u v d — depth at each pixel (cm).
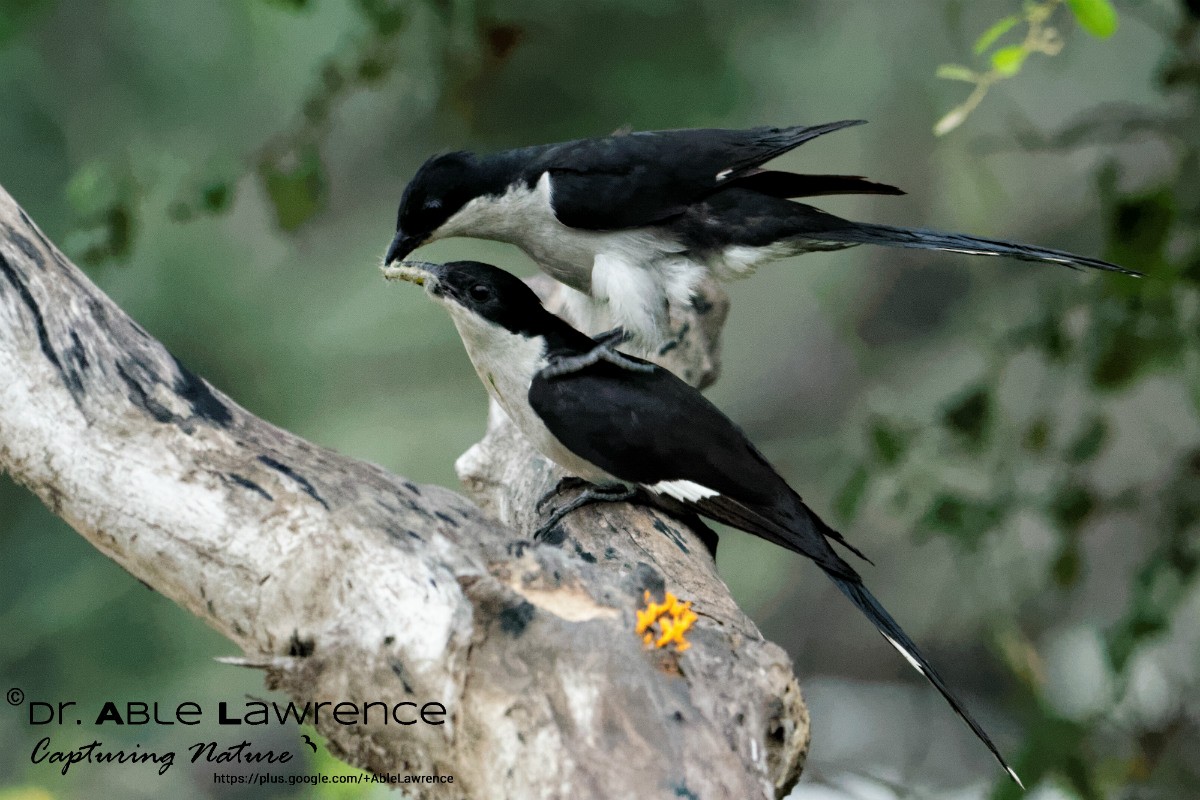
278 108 1620
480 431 1814
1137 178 1789
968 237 826
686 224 863
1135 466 1689
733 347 2222
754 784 525
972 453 1041
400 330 1798
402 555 573
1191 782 1109
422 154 1777
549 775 526
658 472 765
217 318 1706
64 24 1570
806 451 1577
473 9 1098
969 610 1922
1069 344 1030
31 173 1562
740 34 1488
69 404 604
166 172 1053
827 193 892
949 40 1755
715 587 705
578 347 791
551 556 586
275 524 584
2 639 1555
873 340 2095
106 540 602
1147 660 1309
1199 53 1023
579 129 1277
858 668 2108
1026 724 1138
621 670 539
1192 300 1030
